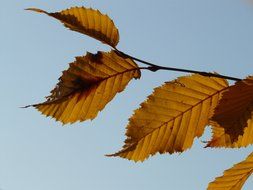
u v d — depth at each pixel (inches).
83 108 20.6
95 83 20.7
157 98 21.8
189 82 21.8
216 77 21.4
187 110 21.9
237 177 22.3
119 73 20.9
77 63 20.6
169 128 21.6
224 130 20.8
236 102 20.8
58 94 20.3
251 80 20.8
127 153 21.3
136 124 21.4
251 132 21.8
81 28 20.2
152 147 21.5
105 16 20.1
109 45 20.4
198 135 21.9
